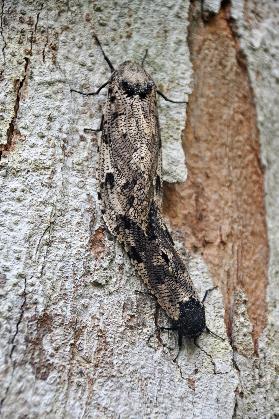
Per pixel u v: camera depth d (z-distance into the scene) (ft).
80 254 0.87
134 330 0.87
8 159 0.88
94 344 0.85
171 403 0.85
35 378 0.82
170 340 0.88
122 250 0.89
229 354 0.90
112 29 0.95
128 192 0.91
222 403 0.88
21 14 0.92
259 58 1.02
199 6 0.99
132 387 0.85
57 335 0.84
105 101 0.93
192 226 0.94
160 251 0.90
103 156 0.91
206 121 0.98
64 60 0.92
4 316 0.83
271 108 1.03
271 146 1.02
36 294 0.84
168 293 0.89
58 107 0.91
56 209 0.88
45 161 0.89
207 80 0.99
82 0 0.95
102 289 0.87
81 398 0.83
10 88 0.90
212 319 0.91
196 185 0.96
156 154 0.93
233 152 0.99
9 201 0.86
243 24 1.01
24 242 0.86
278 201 1.01
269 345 0.94
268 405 0.91
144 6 0.97
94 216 0.89
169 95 0.96
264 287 0.96
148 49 0.96
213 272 0.93
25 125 0.89
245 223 0.97
